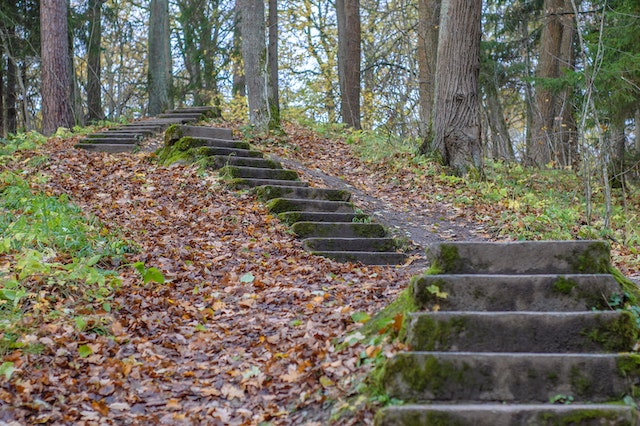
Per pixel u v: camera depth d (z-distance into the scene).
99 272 6.17
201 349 5.05
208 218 8.30
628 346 3.92
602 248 4.57
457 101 12.49
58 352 4.71
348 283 6.44
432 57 17.94
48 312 5.28
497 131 20.81
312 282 6.51
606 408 3.38
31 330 4.93
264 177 9.94
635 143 20.02
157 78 23.03
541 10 22.03
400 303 4.66
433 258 4.70
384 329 4.34
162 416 4.11
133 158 11.12
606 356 3.68
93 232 7.10
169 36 26.34
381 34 26.58
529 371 3.66
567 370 3.65
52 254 6.14
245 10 15.05
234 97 24.83
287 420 3.88
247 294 6.07
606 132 14.00
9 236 6.51
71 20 20.70
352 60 20.12
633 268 7.10
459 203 10.34
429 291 4.31
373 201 10.23
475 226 9.31
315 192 9.34
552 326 3.96
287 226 8.32
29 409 4.05
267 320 5.47
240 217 8.41
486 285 4.31
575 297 4.26
